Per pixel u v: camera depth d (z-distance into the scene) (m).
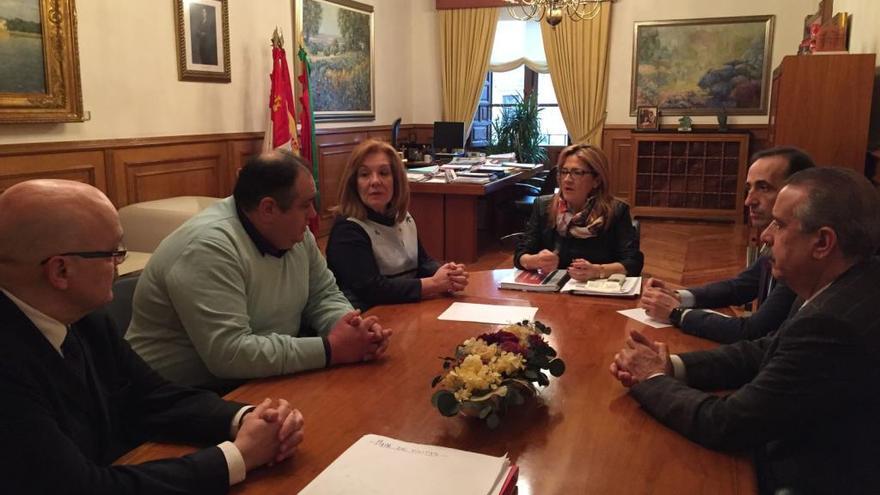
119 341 1.40
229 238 1.70
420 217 5.68
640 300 2.20
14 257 1.06
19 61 3.76
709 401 1.27
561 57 8.27
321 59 6.82
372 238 2.35
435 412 1.37
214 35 5.28
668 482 1.11
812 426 1.24
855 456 1.19
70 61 4.02
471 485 1.07
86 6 4.19
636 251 2.73
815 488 1.23
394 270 2.41
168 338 1.71
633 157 7.92
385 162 2.34
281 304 1.83
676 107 8.01
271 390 1.49
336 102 7.16
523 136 8.52
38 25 3.85
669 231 7.29
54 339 1.14
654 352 1.48
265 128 6.03
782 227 1.30
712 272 5.42
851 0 5.13
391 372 1.59
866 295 1.20
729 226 7.58
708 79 7.86
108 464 1.25
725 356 1.53
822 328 1.17
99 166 4.35
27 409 1.00
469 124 8.76
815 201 1.25
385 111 8.27
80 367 1.22
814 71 4.39
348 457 1.17
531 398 1.43
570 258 2.84
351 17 7.31
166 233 4.05
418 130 9.02
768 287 2.09
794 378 1.18
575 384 1.51
